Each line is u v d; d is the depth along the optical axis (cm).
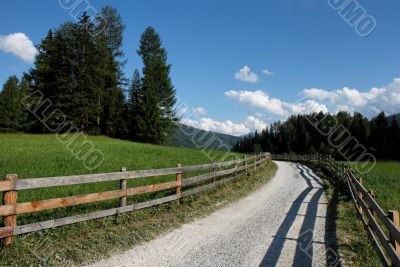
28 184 645
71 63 5791
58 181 705
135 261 652
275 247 770
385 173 3139
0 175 1199
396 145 7788
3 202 611
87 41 5788
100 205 915
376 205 664
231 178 1678
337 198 1484
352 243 802
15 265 569
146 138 6112
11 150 2175
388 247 520
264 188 1730
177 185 1118
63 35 5838
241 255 711
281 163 4391
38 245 647
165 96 6681
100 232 771
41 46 6112
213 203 1230
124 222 862
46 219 754
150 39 6806
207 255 704
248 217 1060
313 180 2253
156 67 6638
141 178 1399
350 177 1514
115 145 3666
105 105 6097
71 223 755
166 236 818
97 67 5700
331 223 1006
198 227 917
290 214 1122
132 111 6338
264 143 10862
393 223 509
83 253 657
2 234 600
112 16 6166
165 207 1054
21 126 6406
